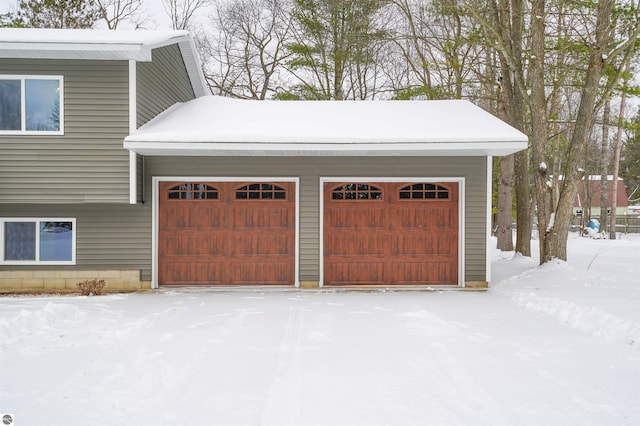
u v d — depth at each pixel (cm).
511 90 1655
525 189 1664
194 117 1143
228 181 1119
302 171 1121
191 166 1105
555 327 745
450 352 611
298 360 579
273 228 1128
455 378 518
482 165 1122
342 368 550
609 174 5047
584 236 2989
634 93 1503
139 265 1095
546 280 1110
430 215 1138
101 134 1009
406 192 1138
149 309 876
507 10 1455
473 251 1126
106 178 1010
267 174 1119
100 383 499
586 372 535
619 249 1902
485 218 1122
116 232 1089
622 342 649
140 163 1074
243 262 1127
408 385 498
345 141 984
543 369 545
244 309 883
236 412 432
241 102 1320
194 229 1120
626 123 1614
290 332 713
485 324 765
